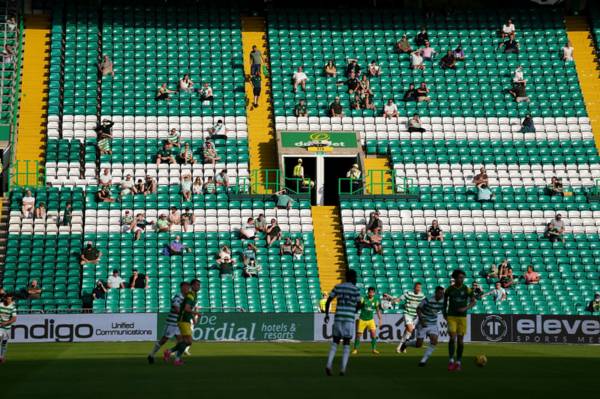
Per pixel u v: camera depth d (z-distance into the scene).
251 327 52.47
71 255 60.66
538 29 80.62
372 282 61.62
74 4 77.75
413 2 82.25
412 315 41.84
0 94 70.69
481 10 81.62
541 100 75.00
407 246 64.31
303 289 60.69
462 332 30.86
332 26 79.50
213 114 71.81
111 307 57.47
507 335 52.72
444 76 76.31
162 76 74.12
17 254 60.22
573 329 52.56
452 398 21.67
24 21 76.38
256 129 72.00
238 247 62.66
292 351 42.12
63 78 72.69
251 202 65.62
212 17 79.12
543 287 62.00
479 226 66.25
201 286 59.75
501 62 77.75
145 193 65.12
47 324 50.91
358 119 72.44
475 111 73.88
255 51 73.25
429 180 69.12
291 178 67.44
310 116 72.38
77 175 66.38
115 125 70.06
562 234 65.44
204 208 64.88
